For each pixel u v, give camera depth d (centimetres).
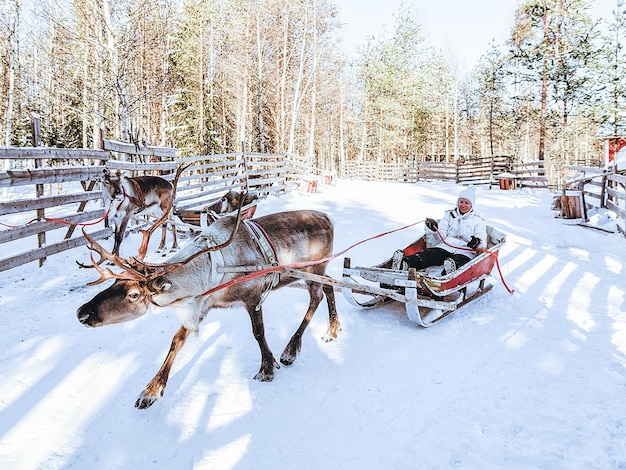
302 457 304
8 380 389
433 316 525
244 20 2692
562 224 1108
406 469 290
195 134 2991
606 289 625
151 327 510
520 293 630
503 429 324
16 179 650
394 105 3803
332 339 486
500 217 1238
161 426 334
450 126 4966
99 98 1758
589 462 287
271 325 526
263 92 2909
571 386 378
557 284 661
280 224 441
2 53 1886
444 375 406
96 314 313
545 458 293
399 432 327
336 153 5222
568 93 2347
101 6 1493
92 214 844
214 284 367
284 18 2655
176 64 2844
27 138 2228
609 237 937
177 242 926
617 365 409
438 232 599
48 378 395
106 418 341
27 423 332
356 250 859
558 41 2366
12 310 543
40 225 702
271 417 347
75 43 1633
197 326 362
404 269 546
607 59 2353
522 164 2205
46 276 672
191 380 398
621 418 329
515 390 376
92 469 291
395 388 387
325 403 366
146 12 1598
